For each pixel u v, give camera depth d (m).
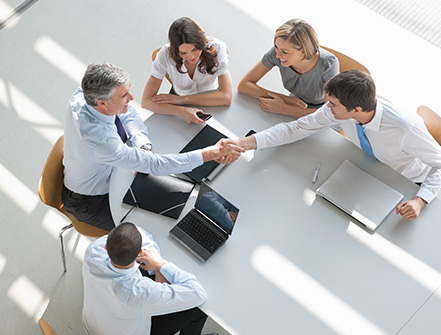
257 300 2.05
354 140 2.48
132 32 3.96
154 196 2.30
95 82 2.11
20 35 3.94
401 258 2.14
